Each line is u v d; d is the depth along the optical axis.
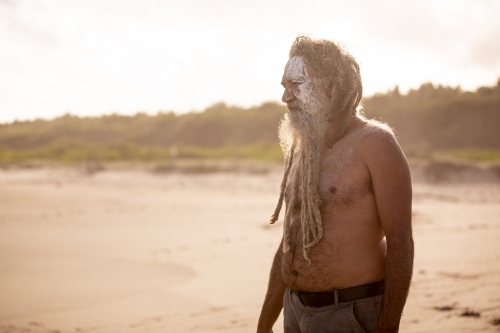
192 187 22.81
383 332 2.05
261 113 61.03
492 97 50.84
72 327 4.96
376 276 2.18
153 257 8.35
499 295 5.08
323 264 2.19
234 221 12.46
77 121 81.00
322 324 2.20
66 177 28.89
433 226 10.73
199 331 4.70
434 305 4.85
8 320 5.20
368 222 2.17
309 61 2.24
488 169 22.19
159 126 66.25
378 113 49.66
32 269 7.53
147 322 5.05
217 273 7.04
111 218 13.40
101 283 6.68
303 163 2.26
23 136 75.38
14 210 15.17
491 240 8.64
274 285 2.54
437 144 43.12
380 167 2.10
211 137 58.75
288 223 2.34
